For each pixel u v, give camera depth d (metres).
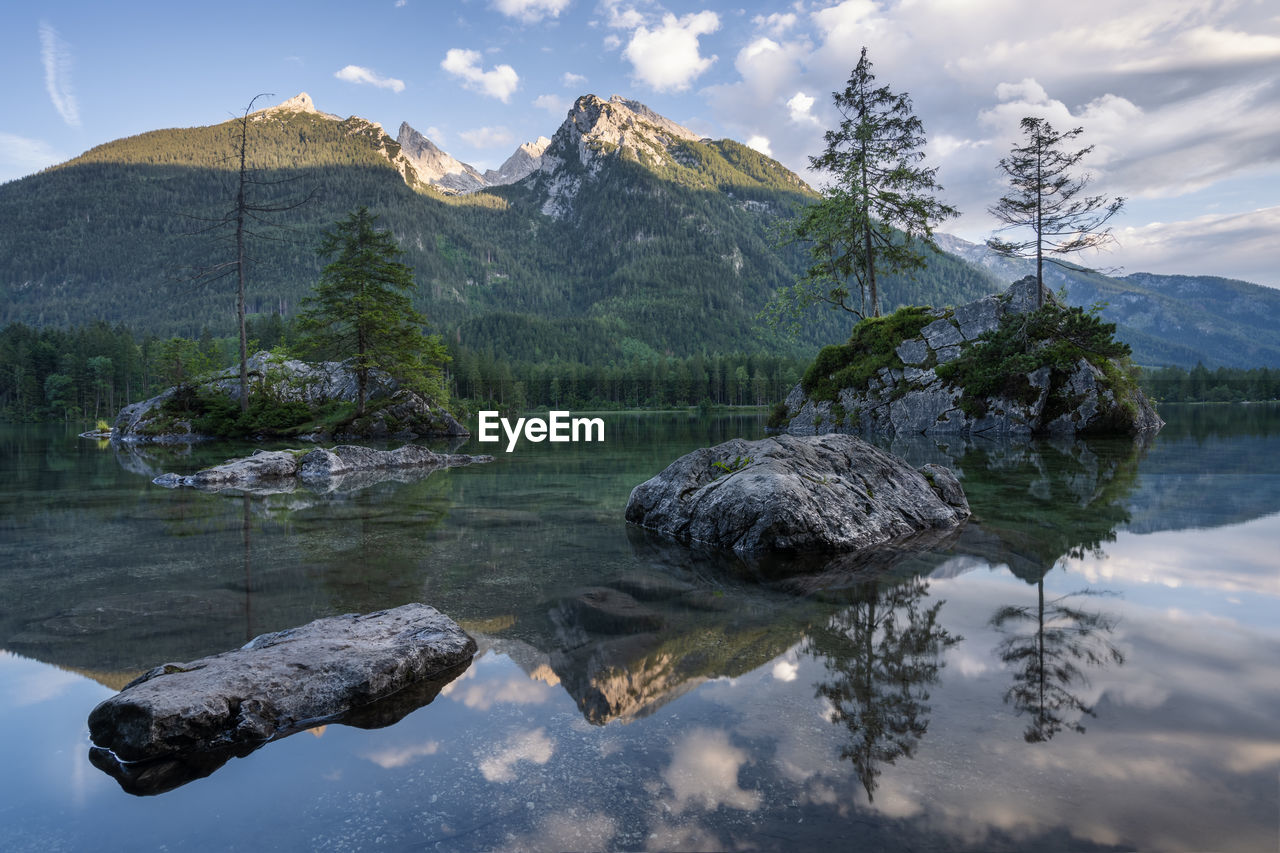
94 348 87.69
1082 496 9.84
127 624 4.40
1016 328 26.78
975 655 3.60
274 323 101.75
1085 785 2.22
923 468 9.12
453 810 2.20
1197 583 5.08
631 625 4.32
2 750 2.73
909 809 2.11
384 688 3.28
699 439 29.44
